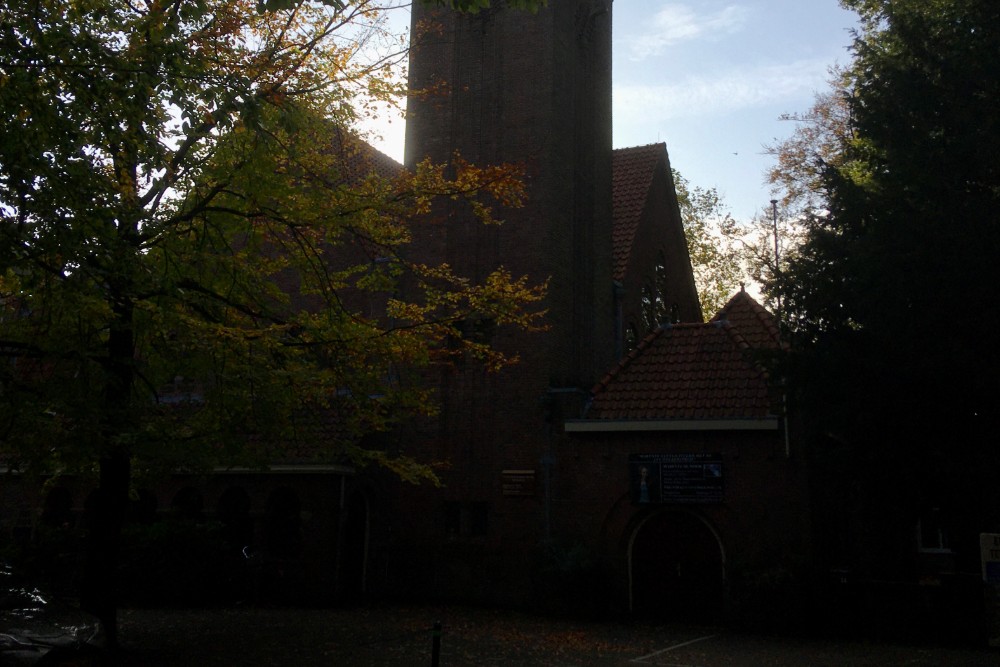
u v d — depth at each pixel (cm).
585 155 2350
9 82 928
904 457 1441
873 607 1585
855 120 1591
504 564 1936
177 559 1897
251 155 1217
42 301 1095
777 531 1719
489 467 1995
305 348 1312
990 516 1457
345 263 2302
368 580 2053
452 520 2030
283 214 1327
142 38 1066
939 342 1338
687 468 1811
